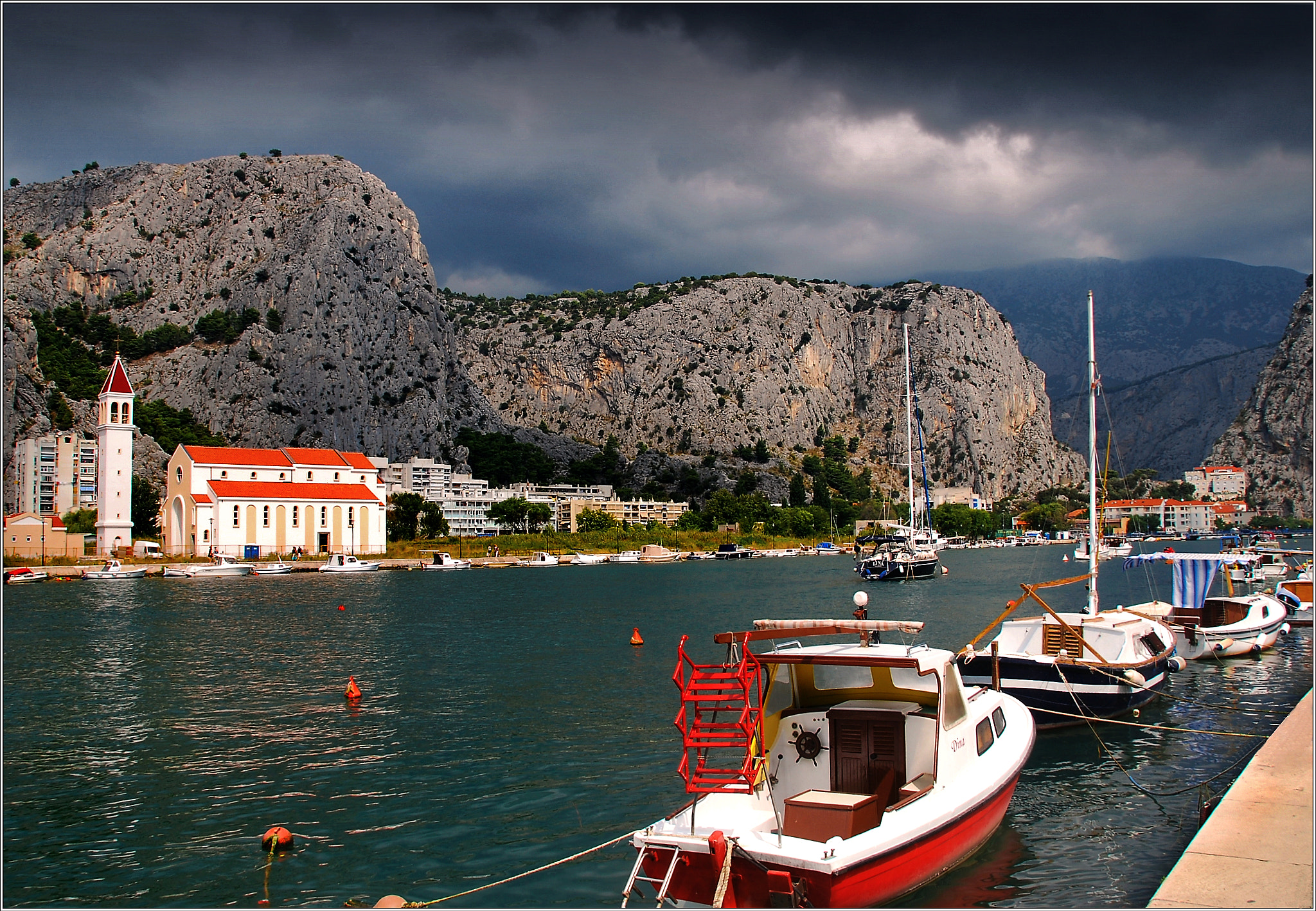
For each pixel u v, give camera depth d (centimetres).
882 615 7175
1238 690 3712
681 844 1483
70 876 1986
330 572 14750
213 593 10238
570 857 2041
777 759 1858
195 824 2316
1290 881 1351
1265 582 7212
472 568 16200
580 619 7131
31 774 2786
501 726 3347
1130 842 2044
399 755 2952
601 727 3319
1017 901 1717
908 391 14025
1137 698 3192
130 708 3753
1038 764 2686
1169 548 19062
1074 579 3634
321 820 2334
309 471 18000
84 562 14275
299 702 3853
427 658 5078
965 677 3123
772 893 1441
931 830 1611
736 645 1819
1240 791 1800
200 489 16600
